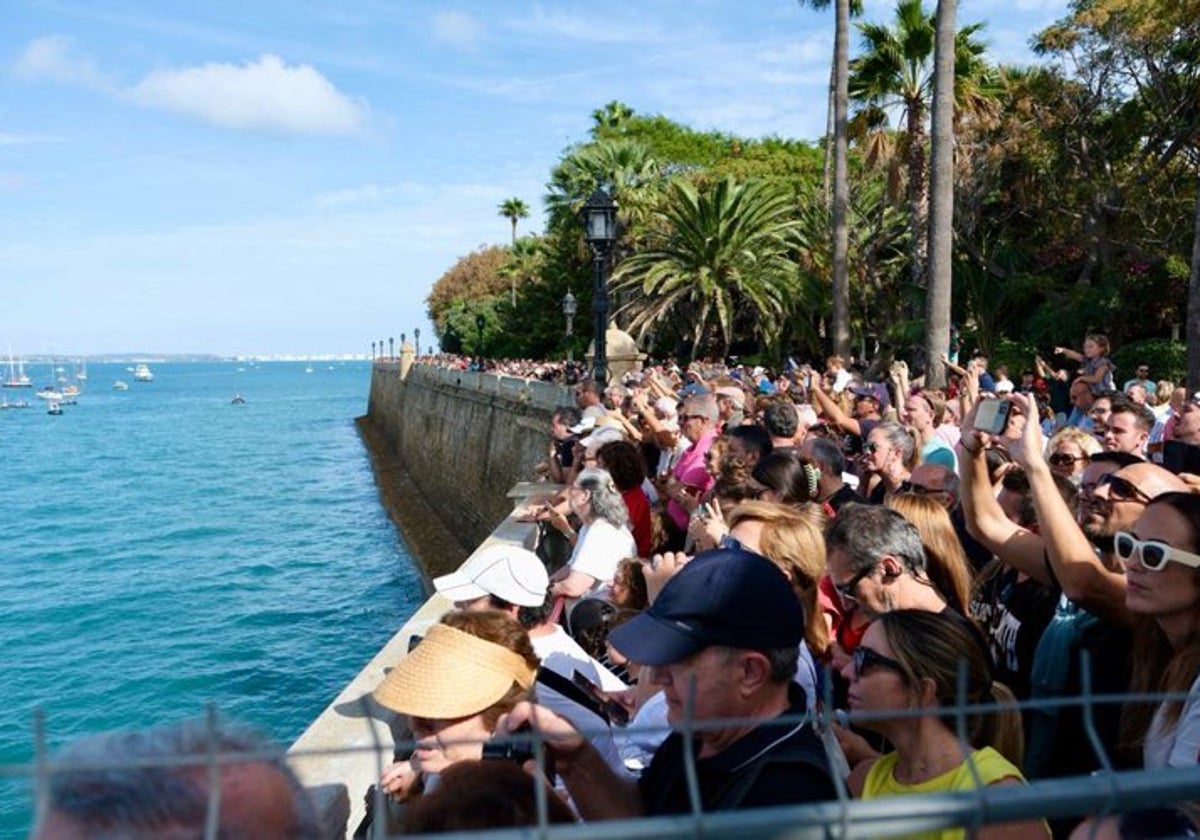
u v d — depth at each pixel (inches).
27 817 572.7
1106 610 117.5
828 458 215.5
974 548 191.5
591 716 119.0
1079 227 1181.1
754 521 140.9
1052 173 1178.6
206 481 2214.6
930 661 89.5
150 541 1518.2
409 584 1195.3
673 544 273.1
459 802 65.6
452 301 3777.1
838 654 136.0
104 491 2084.2
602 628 169.3
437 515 1560.0
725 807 76.5
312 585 1199.6
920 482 198.7
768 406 274.1
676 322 1765.5
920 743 91.2
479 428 1378.0
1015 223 1331.2
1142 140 1147.3
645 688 129.8
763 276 1565.0
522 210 3809.1
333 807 141.2
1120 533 102.8
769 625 82.5
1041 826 79.6
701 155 2539.4
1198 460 156.4
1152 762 94.3
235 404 5713.6
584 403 431.8
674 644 82.1
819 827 41.3
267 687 845.8
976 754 89.5
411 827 66.7
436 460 1678.2
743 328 1782.7
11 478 2359.7
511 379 1259.8
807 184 1953.7
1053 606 140.9
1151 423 219.0
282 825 39.9
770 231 1577.3
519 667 110.3
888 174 1312.7
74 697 826.2
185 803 37.3
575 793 83.9
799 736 81.8
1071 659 121.0
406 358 2431.1
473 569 158.2
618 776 86.2
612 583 181.2
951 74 691.4
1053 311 1093.1
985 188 1230.9
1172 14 973.2
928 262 705.6
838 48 1073.5
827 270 1573.6
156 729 41.7
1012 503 179.6
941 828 42.7
